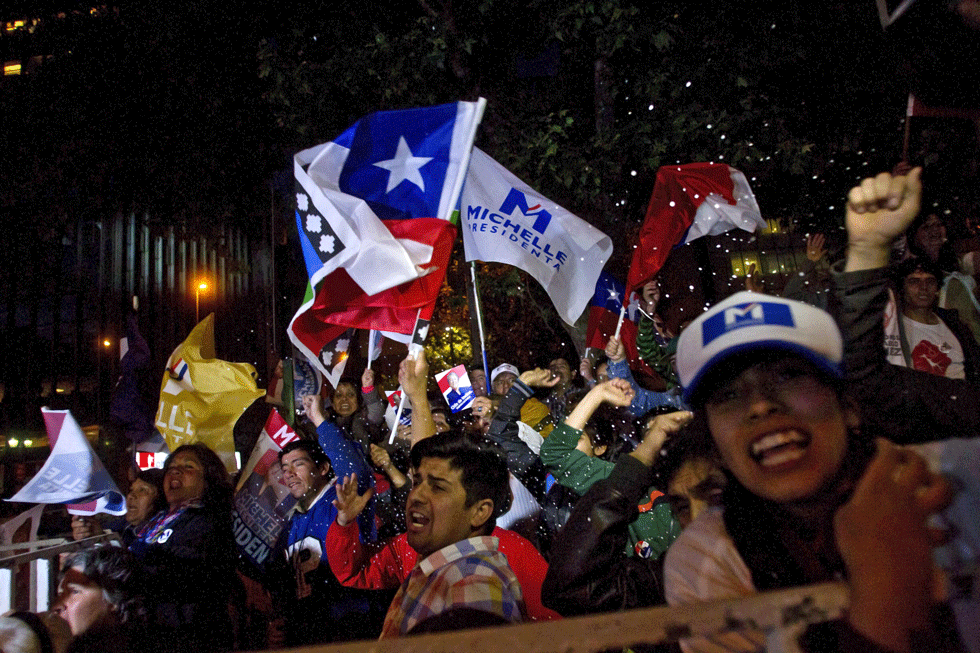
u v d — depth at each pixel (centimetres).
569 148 974
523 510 363
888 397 158
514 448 381
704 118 932
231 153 1417
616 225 992
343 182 383
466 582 201
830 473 125
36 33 1441
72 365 1791
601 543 191
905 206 155
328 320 380
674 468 188
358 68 1007
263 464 455
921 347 311
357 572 358
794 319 128
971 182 348
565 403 583
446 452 238
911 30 240
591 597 188
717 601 107
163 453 652
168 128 1408
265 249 2478
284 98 1026
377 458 406
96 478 491
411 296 373
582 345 714
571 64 1123
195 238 1750
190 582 346
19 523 525
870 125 911
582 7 923
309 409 407
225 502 382
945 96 253
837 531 110
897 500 105
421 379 353
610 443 414
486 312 1316
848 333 160
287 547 434
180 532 355
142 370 699
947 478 107
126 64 1384
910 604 102
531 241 472
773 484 126
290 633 425
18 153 1498
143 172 1470
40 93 1464
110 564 296
